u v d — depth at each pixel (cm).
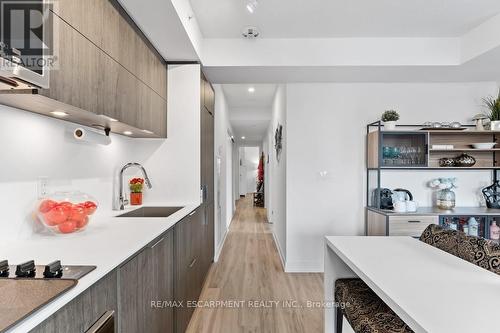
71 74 122
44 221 139
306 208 345
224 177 489
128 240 133
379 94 344
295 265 342
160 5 174
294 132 345
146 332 136
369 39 283
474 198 346
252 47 283
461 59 281
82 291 82
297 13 237
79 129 169
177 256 191
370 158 332
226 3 222
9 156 132
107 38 154
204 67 283
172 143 268
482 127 321
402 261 139
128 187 257
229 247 445
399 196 331
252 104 572
